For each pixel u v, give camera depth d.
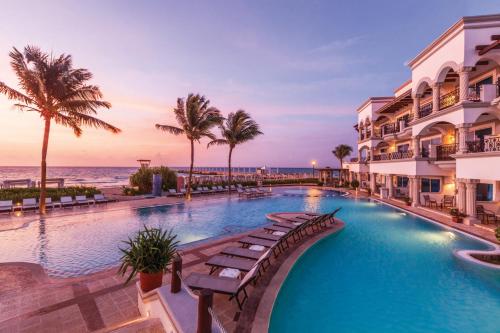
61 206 16.83
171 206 19.47
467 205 12.75
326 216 12.40
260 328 4.46
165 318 4.08
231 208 19.17
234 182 33.16
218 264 6.45
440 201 18.83
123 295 5.62
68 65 14.83
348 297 6.16
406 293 6.34
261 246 8.17
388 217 15.72
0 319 4.70
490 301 5.94
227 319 4.74
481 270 7.62
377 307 5.75
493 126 14.23
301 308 5.70
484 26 12.31
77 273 7.68
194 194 25.86
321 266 8.02
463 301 5.97
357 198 24.52
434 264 8.12
